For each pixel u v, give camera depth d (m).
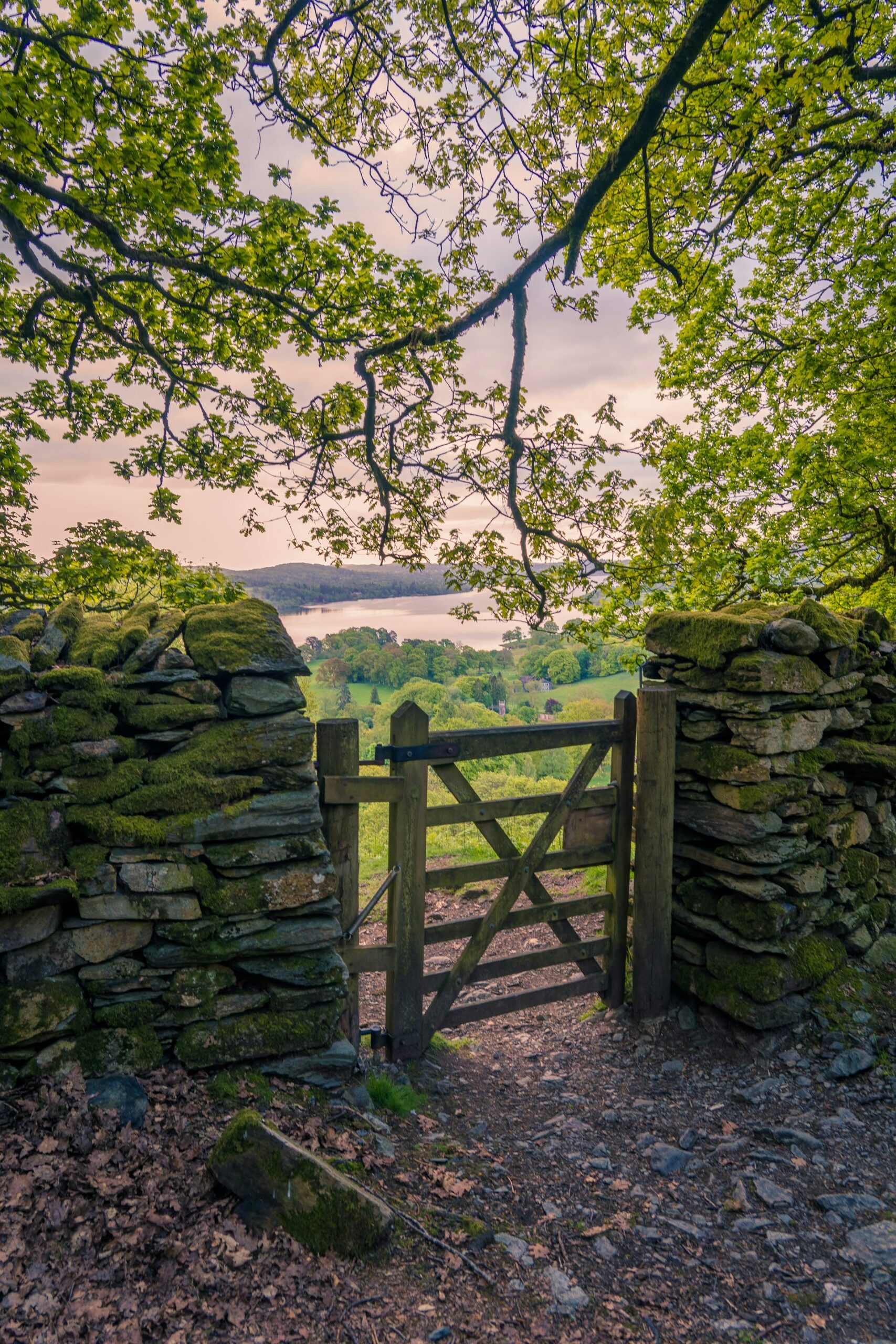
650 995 4.65
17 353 8.37
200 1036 2.98
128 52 5.73
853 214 10.26
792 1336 2.25
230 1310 1.96
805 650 4.34
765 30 7.15
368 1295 2.14
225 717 3.20
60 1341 1.76
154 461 8.33
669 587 11.63
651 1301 2.38
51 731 2.87
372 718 27.56
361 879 8.41
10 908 2.61
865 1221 2.82
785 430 11.64
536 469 8.85
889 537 10.72
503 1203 2.88
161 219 6.66
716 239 7.17
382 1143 3.02
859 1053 3.94
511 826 10.29
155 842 2.95
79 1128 2.48
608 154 5.34
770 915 4.20
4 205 5.73
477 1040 4.82
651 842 4.60
